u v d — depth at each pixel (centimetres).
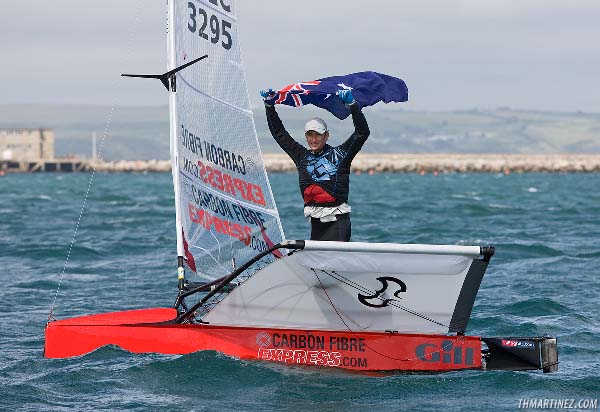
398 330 4166
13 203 19950
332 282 4031
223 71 4603
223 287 4384
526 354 4112
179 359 4197
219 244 4584
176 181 4419
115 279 7538
